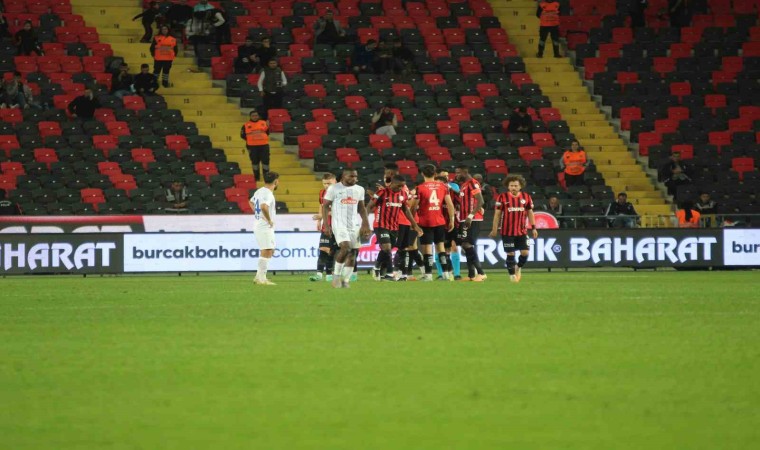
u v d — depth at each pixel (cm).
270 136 12962
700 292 6694
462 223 8406
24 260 9788
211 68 13788
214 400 2812
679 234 10669
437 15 15000
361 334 4184
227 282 8362
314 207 12044
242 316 4991
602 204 11962
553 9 14600
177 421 2564
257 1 14625
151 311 5325
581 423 2541
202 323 4656
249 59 13550
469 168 12419
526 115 13112
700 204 11844
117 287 7625
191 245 10044
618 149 13512
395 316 4941
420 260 8481
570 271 10475
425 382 3064
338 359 3500
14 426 2516
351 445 2320
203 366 3366
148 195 11450
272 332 4269
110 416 2620
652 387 2988
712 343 3900
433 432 2447
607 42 15038
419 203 8412
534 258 10488
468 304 5650
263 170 12056
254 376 3172
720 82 14288
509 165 12556
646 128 13575
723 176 12875
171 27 14150
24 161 11800
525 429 2477
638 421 2561
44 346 3869
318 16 14662
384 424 2528
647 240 10625
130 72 13712
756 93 14150
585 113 13988
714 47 14950
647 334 4175
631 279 8581
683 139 13438
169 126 12581
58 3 14162
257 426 2506
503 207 8006
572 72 14588
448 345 3838
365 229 7375
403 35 14450
